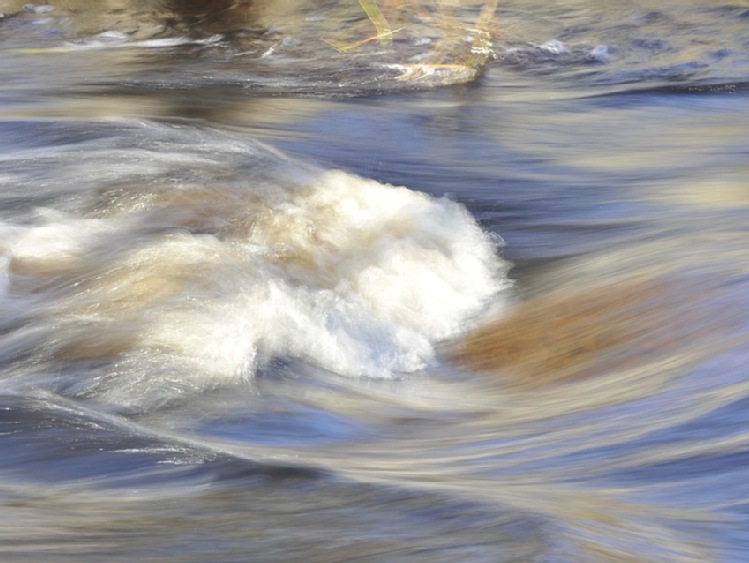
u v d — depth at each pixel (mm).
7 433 6371
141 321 9477
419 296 11117
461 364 9945
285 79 23141
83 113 18734
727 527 5266
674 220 13250
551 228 13617
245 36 27344
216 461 5957
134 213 12234
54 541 4699
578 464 6508
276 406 8266
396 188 13570
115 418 7320
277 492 5406
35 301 9938
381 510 5113
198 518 5031
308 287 10664
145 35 27906
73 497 5375
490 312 11125
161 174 13602
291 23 28172
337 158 16812
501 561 4398
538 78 23594
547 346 9953
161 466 5863
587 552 4562
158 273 10375
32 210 12352
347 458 6879
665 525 5258
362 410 8430
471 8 28500
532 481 6141
